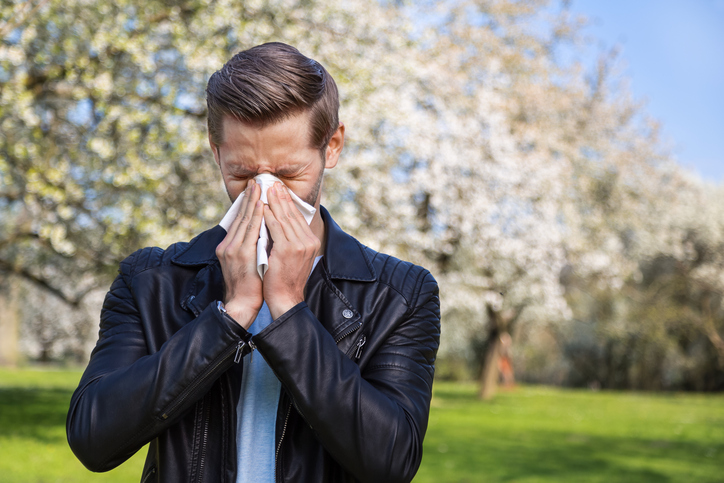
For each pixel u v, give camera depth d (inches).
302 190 44.8
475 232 576.4
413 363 46.8
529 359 1134.4
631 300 919.7
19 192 331.9
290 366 40.5
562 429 464.4
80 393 43.2
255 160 43.5
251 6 310.8
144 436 40.7
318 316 47.1
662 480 277.4
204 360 40.6
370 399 41.1
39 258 451.8
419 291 49.5
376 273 49.1
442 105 550.9
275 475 43.4
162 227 296.7
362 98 370.6
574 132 713.6
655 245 835.4
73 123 324.8
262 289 42.8
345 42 373.1
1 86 272.2
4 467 253.3
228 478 43.2
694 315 887.1
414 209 550.0
